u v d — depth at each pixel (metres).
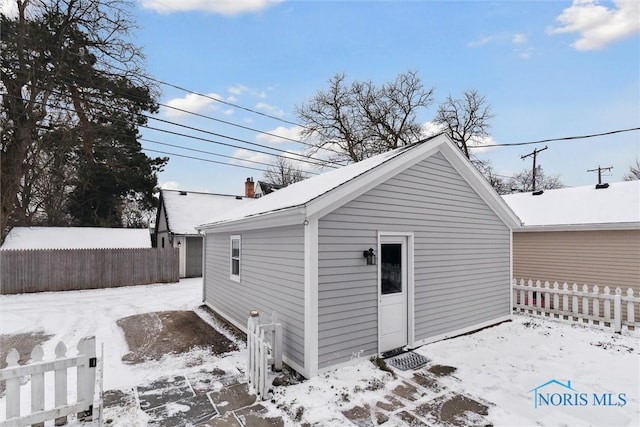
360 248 5.61
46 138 16.33
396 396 4.46
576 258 10.18
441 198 7.01
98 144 17.86
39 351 3.62
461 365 5.52
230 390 4.68
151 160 22.42
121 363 5.81
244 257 7.66
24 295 12.70
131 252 15.24
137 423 3.82
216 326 8.33
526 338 6.98
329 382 4.85
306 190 6.82
